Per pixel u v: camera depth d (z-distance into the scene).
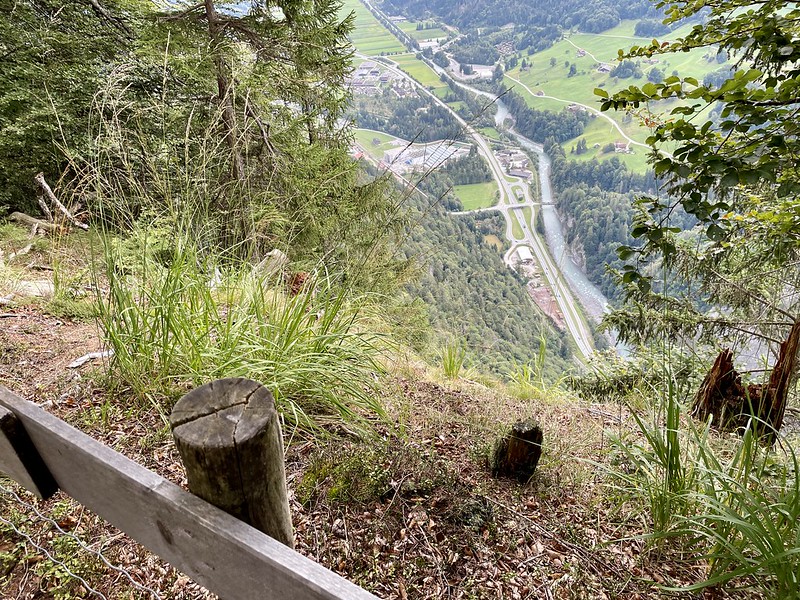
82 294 3.44
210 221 2.62
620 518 2.04
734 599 1.67
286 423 2.25
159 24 6.64
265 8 7.02
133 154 2.53
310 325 2.35
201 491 0.86
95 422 2.08
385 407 2.61
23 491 1.81
